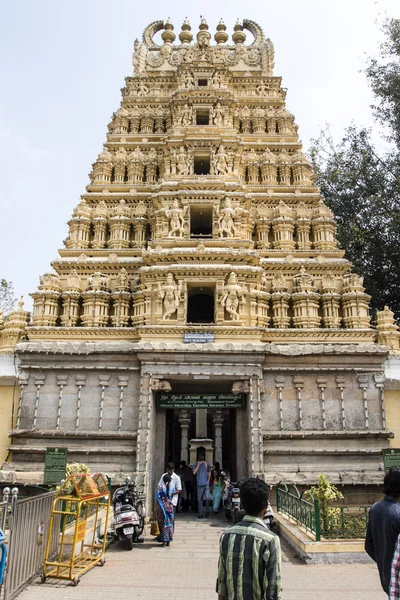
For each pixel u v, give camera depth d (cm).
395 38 3503
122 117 3356
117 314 2380
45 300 2391
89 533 1374
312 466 1930
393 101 3522
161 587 1016
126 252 2634
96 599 930
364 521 1362
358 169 3688
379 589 1002
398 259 3503
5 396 2066
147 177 3044
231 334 2145
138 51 3712
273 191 2948
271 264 2527
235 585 507
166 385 1969
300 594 972
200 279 2275
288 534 1407
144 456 1855
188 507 2153
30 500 1012
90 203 2928
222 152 2788
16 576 936
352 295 2386
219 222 2552
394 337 2353
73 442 1956
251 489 561
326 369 2050
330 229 2728
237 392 1978
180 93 3047
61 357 2047
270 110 3400
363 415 2009
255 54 3719
